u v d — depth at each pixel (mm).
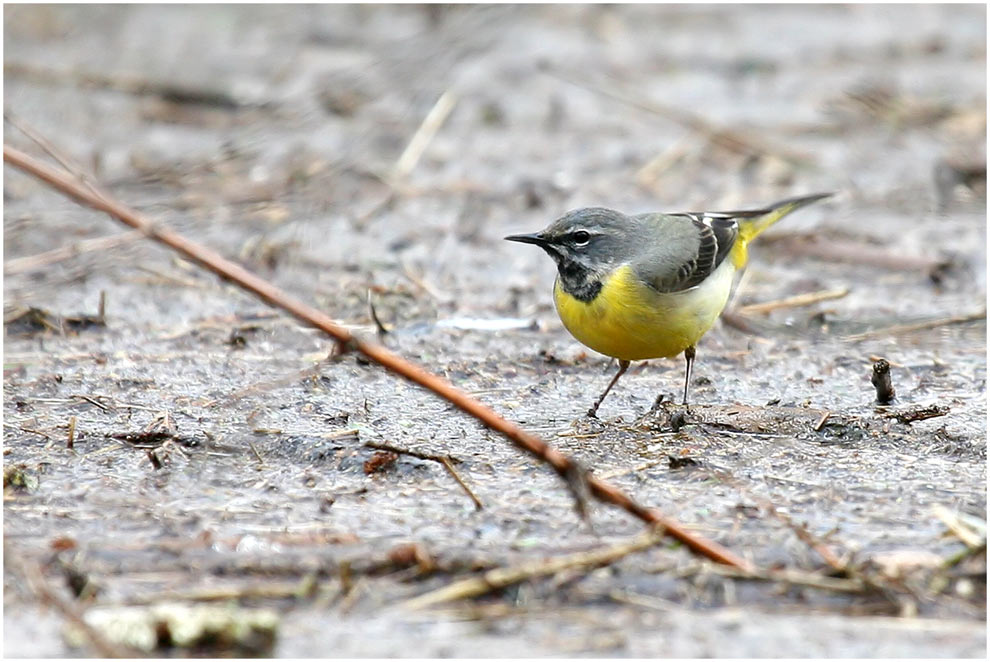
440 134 21828
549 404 12414
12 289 15500
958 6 29891
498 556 8625
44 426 11406
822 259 17297
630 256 11984
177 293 15562
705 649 7555
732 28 28016
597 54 25922
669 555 8625
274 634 7516
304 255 16891
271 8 28781
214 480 10180
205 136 21266
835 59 26094
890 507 9648
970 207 19328
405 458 10578
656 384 13031
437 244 17469
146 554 8672
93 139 21000
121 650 7387
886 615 8008
